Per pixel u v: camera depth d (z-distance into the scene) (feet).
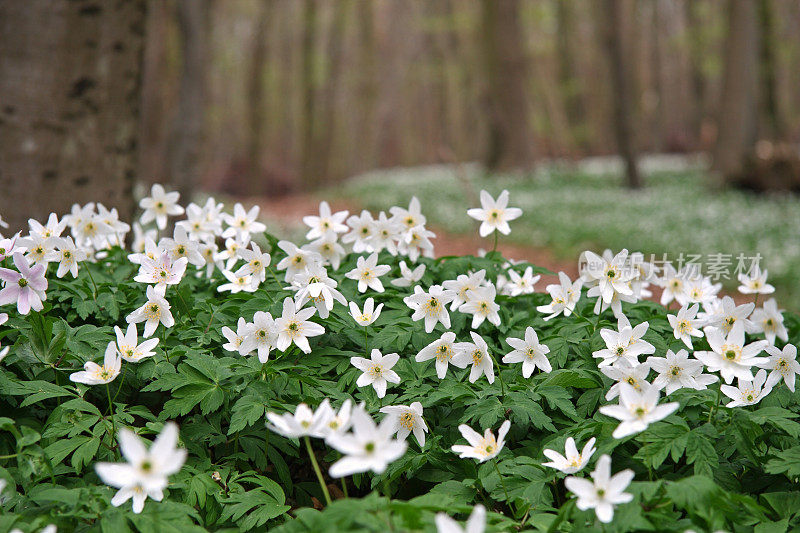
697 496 6.99
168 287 10.75
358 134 155.94
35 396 8.66
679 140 140.67
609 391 8.99
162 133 79.05
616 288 10.21
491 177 82.17
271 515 8.57
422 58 154.10
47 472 8.60
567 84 116.88
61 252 10.35
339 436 6.19
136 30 19.15
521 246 47.14
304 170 102.42
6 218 17.40
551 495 8.50
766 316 11.30
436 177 86.58
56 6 17.53
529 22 118.62
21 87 17.42
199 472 9.06
